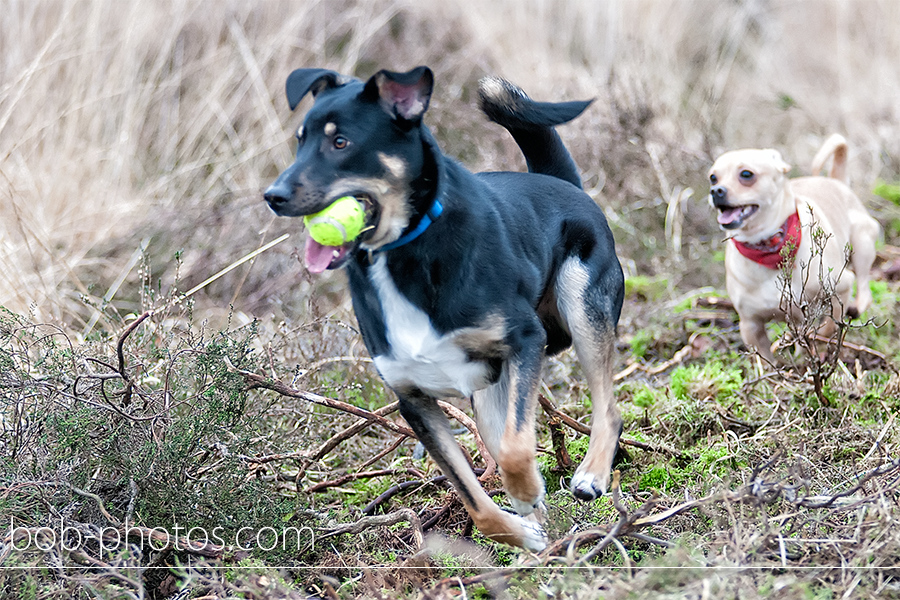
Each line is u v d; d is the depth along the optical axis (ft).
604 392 19.24
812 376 22.47
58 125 35.94
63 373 18.08
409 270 16.08
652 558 15.26
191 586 15.79
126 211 35.58
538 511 17.66
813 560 14.30
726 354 27.22
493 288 16.25
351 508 20.92
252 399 20.29
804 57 50.57
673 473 20.29
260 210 35.63
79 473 17.02
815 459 19.36
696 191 37.81
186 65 40.37
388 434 23.75
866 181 39.63
